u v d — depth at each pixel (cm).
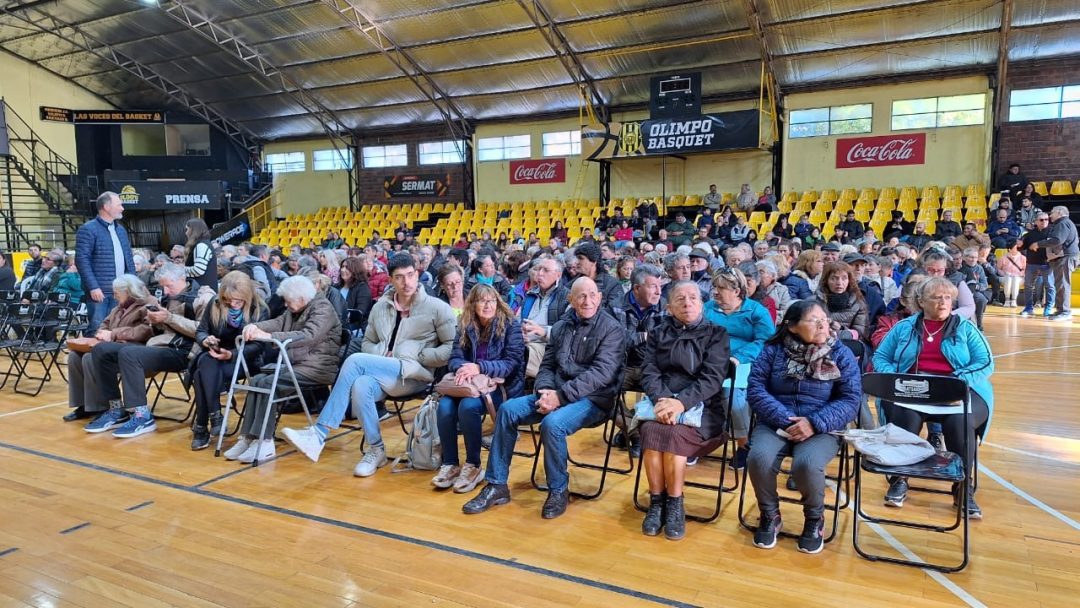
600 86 1611
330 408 405
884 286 611
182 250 976
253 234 2047
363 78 1739
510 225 1725
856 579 274
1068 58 1299
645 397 353
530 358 441
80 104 2014
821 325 307
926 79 1407
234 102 1969
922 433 443
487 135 1889
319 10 1462
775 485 304
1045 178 1344
